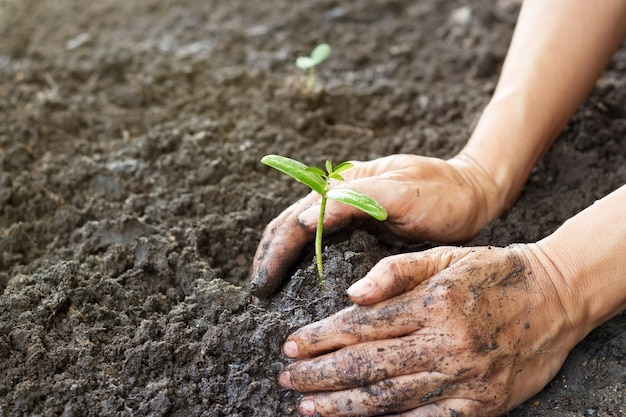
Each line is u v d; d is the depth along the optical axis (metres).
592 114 0.91
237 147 0.90
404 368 0.63
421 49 1.07
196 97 0.98
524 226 0.78
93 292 0.73
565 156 0.86
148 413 0.66
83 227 0.80
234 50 1.06
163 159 0.88
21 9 1.15
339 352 0.64
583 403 0.69
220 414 0.67
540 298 0.65
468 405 0.64
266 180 0.86
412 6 1.16
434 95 0.99
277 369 0.68
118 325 0.72
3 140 0.90
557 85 0.76
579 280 0.65
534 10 0.79
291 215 0.71
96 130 0.93
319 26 1.12
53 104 0.96
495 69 1.02
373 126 0.94
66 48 1.06
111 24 1.12
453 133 0.92
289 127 0.93
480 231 0.76
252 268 0.75
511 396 0.66
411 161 0.73
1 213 0.83
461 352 0.63
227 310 0.71
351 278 0.70
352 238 0.72
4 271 0.77
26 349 0.69
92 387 0.67
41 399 0.67
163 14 1.14
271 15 1.14
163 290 0.75
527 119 0.76
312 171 0.67
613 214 0.66
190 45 1.07
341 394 0.64
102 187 0.85
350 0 1.17
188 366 0.68
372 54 1.06
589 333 0.72
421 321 0.63
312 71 0.97
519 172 0.77
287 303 0.71
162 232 0.79
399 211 0.71
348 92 0.98
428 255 0.66
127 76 1.01
